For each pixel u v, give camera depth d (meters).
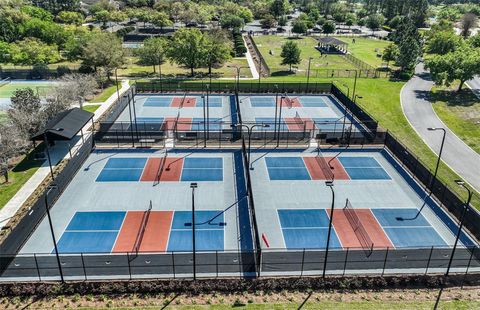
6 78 69.75
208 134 44.53
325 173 38.22
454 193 32.06
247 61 87.38
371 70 80.50
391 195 34.66
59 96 48.88
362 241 28.33
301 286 23.31
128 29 110.12
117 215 30.97
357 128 48.94
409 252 26.00
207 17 122.06
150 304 21.98
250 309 21.75
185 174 37.56
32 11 110.06
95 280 23.61
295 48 78.00
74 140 44.34
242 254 26.08
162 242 27.75
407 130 49.66
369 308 21.98
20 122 40.22
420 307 22.14
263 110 56.19
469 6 164.25
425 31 115.12
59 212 31.20
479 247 26.02
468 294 23.16
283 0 150.38
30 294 22.64
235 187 35.44
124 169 38.38
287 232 29.20
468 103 60.03
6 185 34.78
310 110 56.53
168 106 57.38
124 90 63.59
